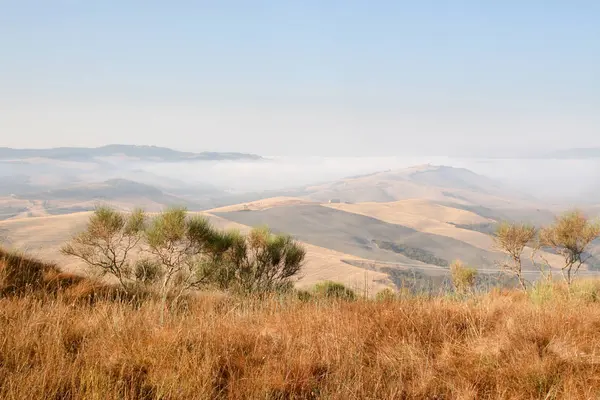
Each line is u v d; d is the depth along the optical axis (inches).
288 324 207.9
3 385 124.7
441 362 162.2
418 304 236.1
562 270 422.0
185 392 131.3
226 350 165.5
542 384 142.1
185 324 196.5
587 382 144.5
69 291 317.7
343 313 229.6
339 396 133.0
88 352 155.3
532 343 174.4
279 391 139.4
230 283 483.8
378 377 146.9
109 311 218.7
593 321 200.8
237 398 131.0
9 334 162.1
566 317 203.9
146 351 158.9
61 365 138.0
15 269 351.6
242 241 560.4
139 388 135.8
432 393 140.8
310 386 142.8
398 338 184.2
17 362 137.9
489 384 148.1
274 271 581.0
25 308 212.7
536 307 230.5
